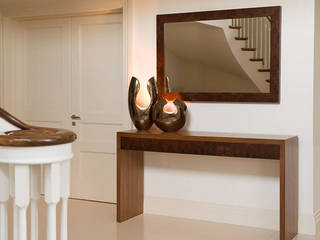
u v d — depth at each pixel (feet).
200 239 12.07
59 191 6.12
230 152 11.89
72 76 16.69
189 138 12.34
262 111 13.03
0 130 6.45
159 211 14.56
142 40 14.67
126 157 13.67
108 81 16.05
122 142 13.35
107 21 15.93
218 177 13.74
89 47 16.34
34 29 17.35
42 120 17.39
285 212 11.39
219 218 13.74
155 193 14.66
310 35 12.35
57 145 5.98
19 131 6.37
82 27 16.44
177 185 14.33
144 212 14.76
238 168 13.46
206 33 13.56
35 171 6.46
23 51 17.62
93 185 16.39
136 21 14.73
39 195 6.50
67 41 16.72
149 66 14.60
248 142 11.66
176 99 13.52
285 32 12.62
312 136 12.45
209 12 13.46
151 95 13.87
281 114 12.79
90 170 16.43
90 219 13.91
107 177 16.14
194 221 13.82
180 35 13.96
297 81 12.56
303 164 12.59
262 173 13.15
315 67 12.56
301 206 12.69
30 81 17.56
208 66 13.58
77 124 16.67
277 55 12.66
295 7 12.46
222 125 13.57
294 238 12.21
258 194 13.24
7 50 17.29
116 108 15.96
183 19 13.87
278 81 12.68
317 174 12.99
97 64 16.22
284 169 11.26
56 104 17.08
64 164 6.29
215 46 13.44
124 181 13.65
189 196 14.19
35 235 6.53
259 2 12.88
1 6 17.04
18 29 17.61
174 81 14.11
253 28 12.91
